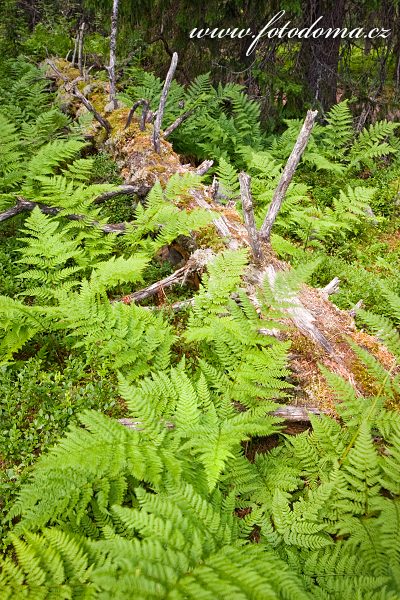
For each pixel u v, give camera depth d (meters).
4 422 3.88
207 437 3.27
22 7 16.33
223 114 10.20
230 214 6.14
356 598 2.62
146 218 5.89
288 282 4.04
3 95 10.23
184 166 7.68
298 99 11.38
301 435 3.65
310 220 7.32
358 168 10.33
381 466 3.19
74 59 12.96
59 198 6.16
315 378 4.18
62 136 8.83
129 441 3.20
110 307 4.33
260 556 2.68
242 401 3.74
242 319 4.05
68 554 2.80
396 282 6.64
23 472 3.48
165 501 2.88
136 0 11.08
